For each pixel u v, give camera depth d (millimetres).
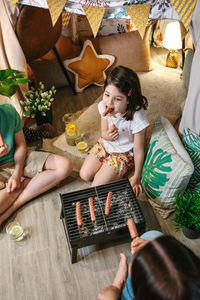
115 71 1708
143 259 751
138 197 2199
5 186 2082
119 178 2148
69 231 1695
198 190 1882
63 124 2842
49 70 3008
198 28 1819
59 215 2125
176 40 3018
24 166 2139
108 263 1856
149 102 2949
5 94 1881
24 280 1808
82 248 1924
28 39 2316
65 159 2191
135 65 3201
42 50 2592
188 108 2148
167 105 2912
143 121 1900
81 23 3059
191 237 1903
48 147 2617
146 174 1968
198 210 1704
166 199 1924
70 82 3074
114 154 2152
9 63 2363
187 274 686
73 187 2297
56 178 2156
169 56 3301
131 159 2156
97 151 2221
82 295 1732
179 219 1782
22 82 1909
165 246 756
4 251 1942
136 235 1216
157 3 1747
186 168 1749
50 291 1757
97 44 3037
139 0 1731
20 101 2482
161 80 3184
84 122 2850
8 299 1736
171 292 670
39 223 2082
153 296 699
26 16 2123
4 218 2062
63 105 3047
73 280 1794
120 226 1698
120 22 3020
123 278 1324
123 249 1912
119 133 2029
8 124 1990
